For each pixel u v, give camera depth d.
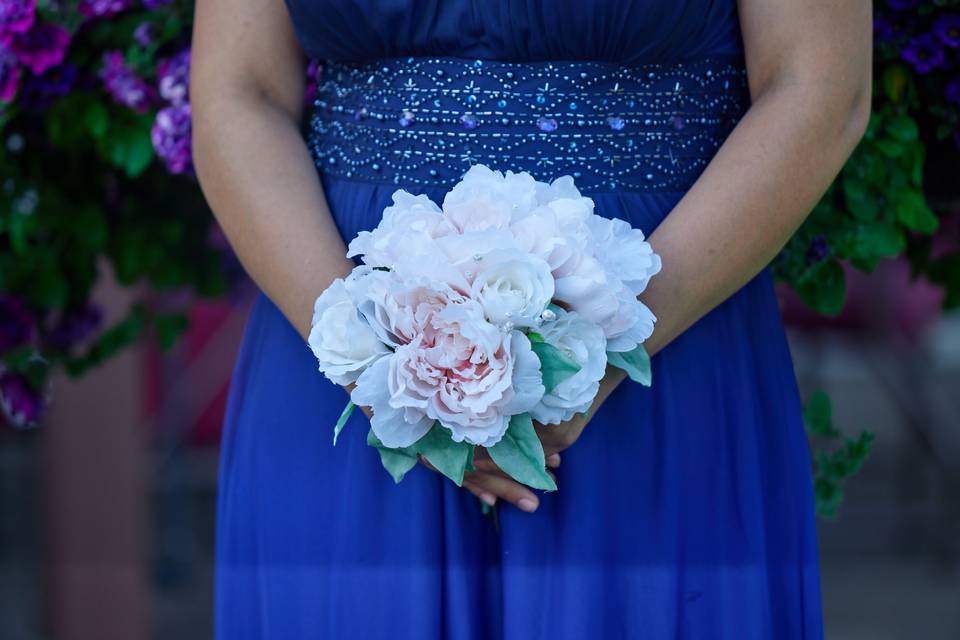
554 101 1.35
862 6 1.34
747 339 1.42
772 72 1.34
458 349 1.21
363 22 1.36
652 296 1.29
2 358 1.92
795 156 1.31
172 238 1.92
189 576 3.68
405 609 1.38
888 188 1.61
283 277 1.35
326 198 1.43
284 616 1.42
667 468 1.37
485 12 1.34
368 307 1.23
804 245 1.64
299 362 1.43
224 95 1.42
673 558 1.37
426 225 1.25
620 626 1.37
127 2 1.70
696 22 1.35
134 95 1.70
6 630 3.28
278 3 1.44
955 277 1.83
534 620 1.36
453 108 1.37
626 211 1.36
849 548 3.84
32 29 1.67
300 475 1.42
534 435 1.23
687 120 1.38
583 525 1.36
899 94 1.58
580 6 1.32
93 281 1.95
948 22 1.54
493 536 1.40
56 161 1.85
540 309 1.21
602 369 1.23
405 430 1.23
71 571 2.78
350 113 1.42
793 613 1.44
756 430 1.41
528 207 1.26
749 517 1.40
